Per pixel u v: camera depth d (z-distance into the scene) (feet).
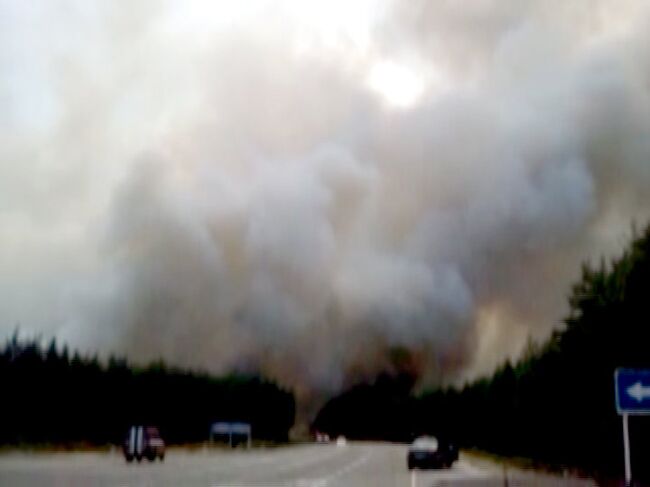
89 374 284.82
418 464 133.59
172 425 325.42
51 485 88.17
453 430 308.60
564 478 95.91
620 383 36.88
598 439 98.12
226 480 101.24
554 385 122.42
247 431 311.47
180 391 335.26
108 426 286.05
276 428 411.95
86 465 142.20
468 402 271.49
